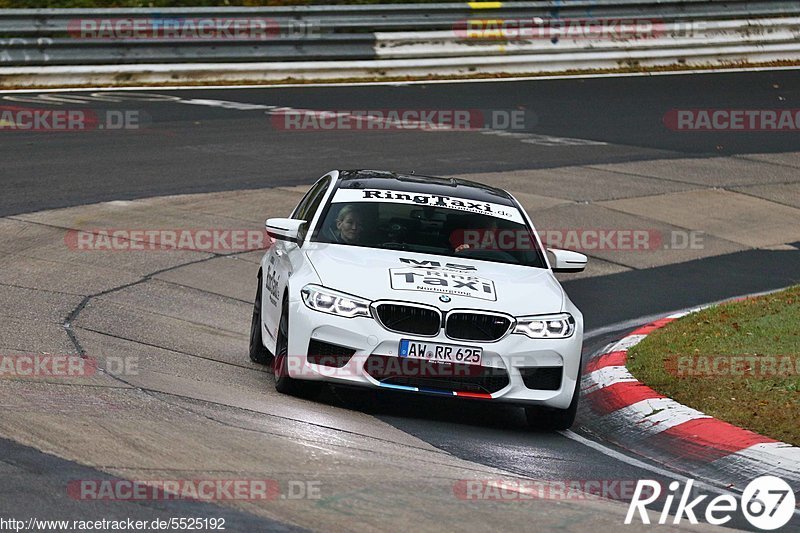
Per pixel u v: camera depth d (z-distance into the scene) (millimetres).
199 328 26641
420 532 13523
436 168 47188
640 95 67312
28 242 32812
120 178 42375
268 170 45312
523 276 21891
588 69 74188
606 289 34562
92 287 28953
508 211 24344
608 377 23734
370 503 14477
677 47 76438
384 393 22578
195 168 44906
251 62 67500
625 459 19125
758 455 18594
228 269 32875
